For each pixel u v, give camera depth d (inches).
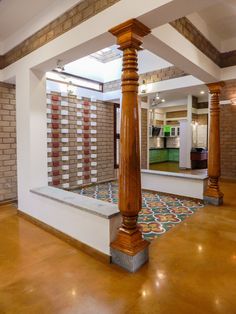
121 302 65.5
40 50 112.3
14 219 131.3
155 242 101.8
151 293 69.2
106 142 232.4
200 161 339.9
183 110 417.4
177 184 173.5
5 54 143.1
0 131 151.3
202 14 121.0
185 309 62.8
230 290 70.6
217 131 151.5
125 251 81.0
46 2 102.4
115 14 77.4
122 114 78.7
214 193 153.6
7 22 120.0
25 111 127.0
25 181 130.0
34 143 126.6
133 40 74.9
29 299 66.9
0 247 98.7
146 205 154.7
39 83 126.8
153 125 410.0
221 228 116.4
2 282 74.7
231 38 143.3
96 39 85.9
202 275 78.1
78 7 90.7
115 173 245.1
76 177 204.4
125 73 77.4
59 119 188.7
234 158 221.5
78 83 203.3
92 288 71.6
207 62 129.5
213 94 151.6
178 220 127.3
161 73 181.9
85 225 94.6
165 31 91.0
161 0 66.6
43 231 115.2
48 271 80.9
